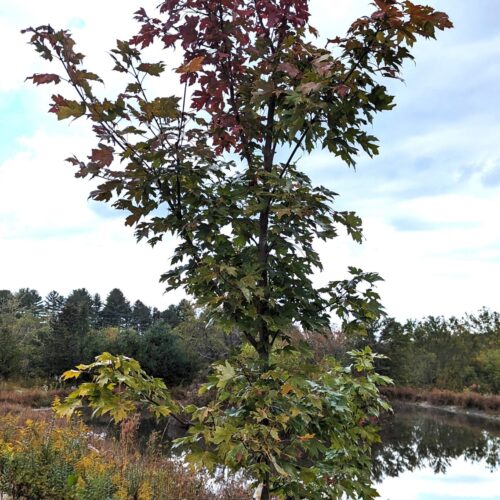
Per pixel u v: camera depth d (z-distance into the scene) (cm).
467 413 3055
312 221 274
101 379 217
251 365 269
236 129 274
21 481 612
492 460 1644
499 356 3669
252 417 240
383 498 1141
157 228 281
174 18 265
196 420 268
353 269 286
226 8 271
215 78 271
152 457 795
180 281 290
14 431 828
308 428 265
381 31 248
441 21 232
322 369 293
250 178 286
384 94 259
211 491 659
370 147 269
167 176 267
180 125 259
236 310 261
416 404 3497
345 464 288
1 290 8156
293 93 244
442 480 1337
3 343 2758
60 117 238
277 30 290
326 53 266
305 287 277
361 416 307
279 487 251
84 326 3509
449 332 4344
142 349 3119
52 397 2212
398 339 3694
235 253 284
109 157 246
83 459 670
